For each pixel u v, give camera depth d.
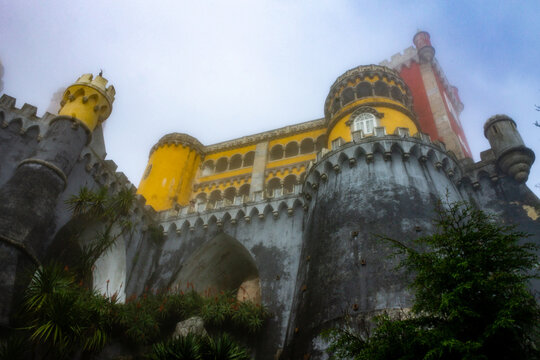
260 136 40.81
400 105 30.34
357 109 29.94
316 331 17.25
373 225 19.97
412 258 10.59
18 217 18.45
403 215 20.11
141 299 22.80
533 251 19.53
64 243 21.88
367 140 24.25
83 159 24.27
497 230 10.15
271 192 35.59
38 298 15.45
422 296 9.94
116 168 27.06
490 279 9.08
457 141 38.94
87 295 18.53
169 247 28.91
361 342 10.50
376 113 29.22
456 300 8.84
